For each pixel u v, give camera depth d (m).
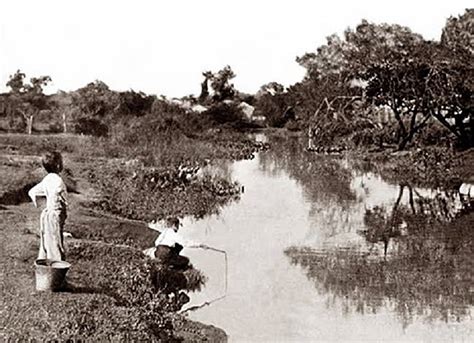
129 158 32.34
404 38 44.28
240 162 40.69
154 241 16.55
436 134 45.53
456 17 44.16
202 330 10.98
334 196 27.45
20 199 19.09
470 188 28.16
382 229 20.53
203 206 23.42
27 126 40.97
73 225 16.25
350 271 15.36
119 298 11.15
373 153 43.84
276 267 15.51
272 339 10.79
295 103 71.12
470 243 18.55
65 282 11.31
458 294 13.60
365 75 42.69
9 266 11.91
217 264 15.63
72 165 27.89
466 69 39.44
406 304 12.90
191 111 60.88
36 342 8.68
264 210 23.64
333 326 11.54
